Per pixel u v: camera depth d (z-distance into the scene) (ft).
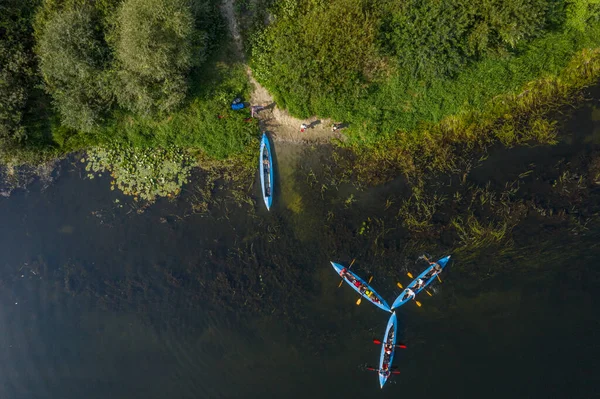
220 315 62.59
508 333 59.77
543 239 61.21
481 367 59.26
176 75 57.36
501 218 62.18
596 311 58.90
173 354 62.13
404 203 63.36
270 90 62.23
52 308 63.36
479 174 63.26
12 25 56.44
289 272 62.90
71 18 54.60
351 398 59.93
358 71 59.88
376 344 60.75
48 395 61.52
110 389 61.52
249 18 60.59
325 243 63.31
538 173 62.59
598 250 60.03
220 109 62.34
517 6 55.57
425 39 57.62
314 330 61.77
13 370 62.18
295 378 61.00
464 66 60.18
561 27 59.82
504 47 58.90
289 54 58.90
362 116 62.49
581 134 62.64
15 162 63.57
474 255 61.77
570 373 57.77
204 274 63.31
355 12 57.26
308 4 59.26
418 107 62.23
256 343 61.98
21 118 59.77
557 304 59.77
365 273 62.28
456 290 61.11
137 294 63.31
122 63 56.95
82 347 62.49
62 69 56.44
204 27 58.95
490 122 63.10
